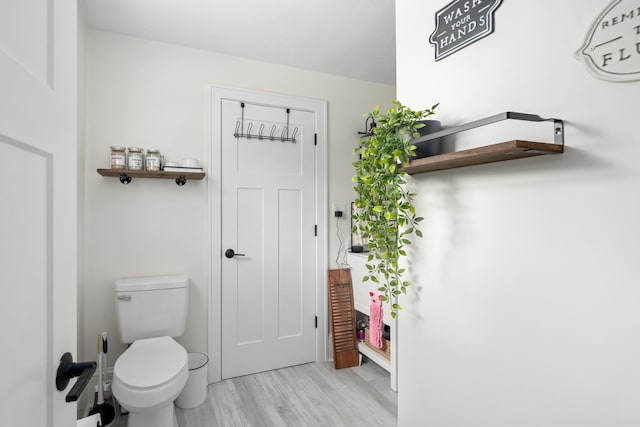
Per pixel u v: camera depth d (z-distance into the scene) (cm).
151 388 157
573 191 86
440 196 128
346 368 276
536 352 95
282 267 276
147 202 234
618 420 78
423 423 135
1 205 45
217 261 253
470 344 116
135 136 231
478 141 111
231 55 259
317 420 203
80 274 209
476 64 113
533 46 95
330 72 291
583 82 84
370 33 229
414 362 140
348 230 302
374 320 250
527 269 98
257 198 267
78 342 205
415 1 139
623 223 77
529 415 97
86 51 218
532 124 96
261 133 269
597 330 82
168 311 220
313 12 204
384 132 123
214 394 234
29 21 53
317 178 289
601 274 81
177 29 223
